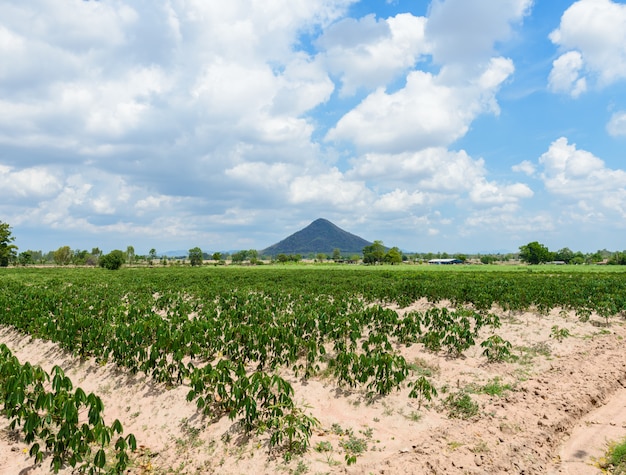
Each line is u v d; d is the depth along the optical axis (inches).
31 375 315.0
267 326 504.7
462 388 401.7
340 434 316.8
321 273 2208.4
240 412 311.9
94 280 1600.6
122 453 266.5
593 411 336.8
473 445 274.2
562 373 422.0
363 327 614.5
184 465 282.7
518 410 329.7
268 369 459.5
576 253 6476.4
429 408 361.1
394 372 386.9
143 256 5871.1
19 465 268.7
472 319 700.7
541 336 589.3
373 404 369.4
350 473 248.8
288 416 284.8
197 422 338.0
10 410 299.4
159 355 426.9
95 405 267.7
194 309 765.3
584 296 797.9
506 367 463.8
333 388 404.5
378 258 5757.9
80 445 255.1
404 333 552.1
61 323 546.9
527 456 256.8
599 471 244.4
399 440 305.1
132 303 845.8
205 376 354.3
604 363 446.9
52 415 297.9
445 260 6791.3
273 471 261.1
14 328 665.6
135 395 404.8
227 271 2610.7
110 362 480.1
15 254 3823.8
